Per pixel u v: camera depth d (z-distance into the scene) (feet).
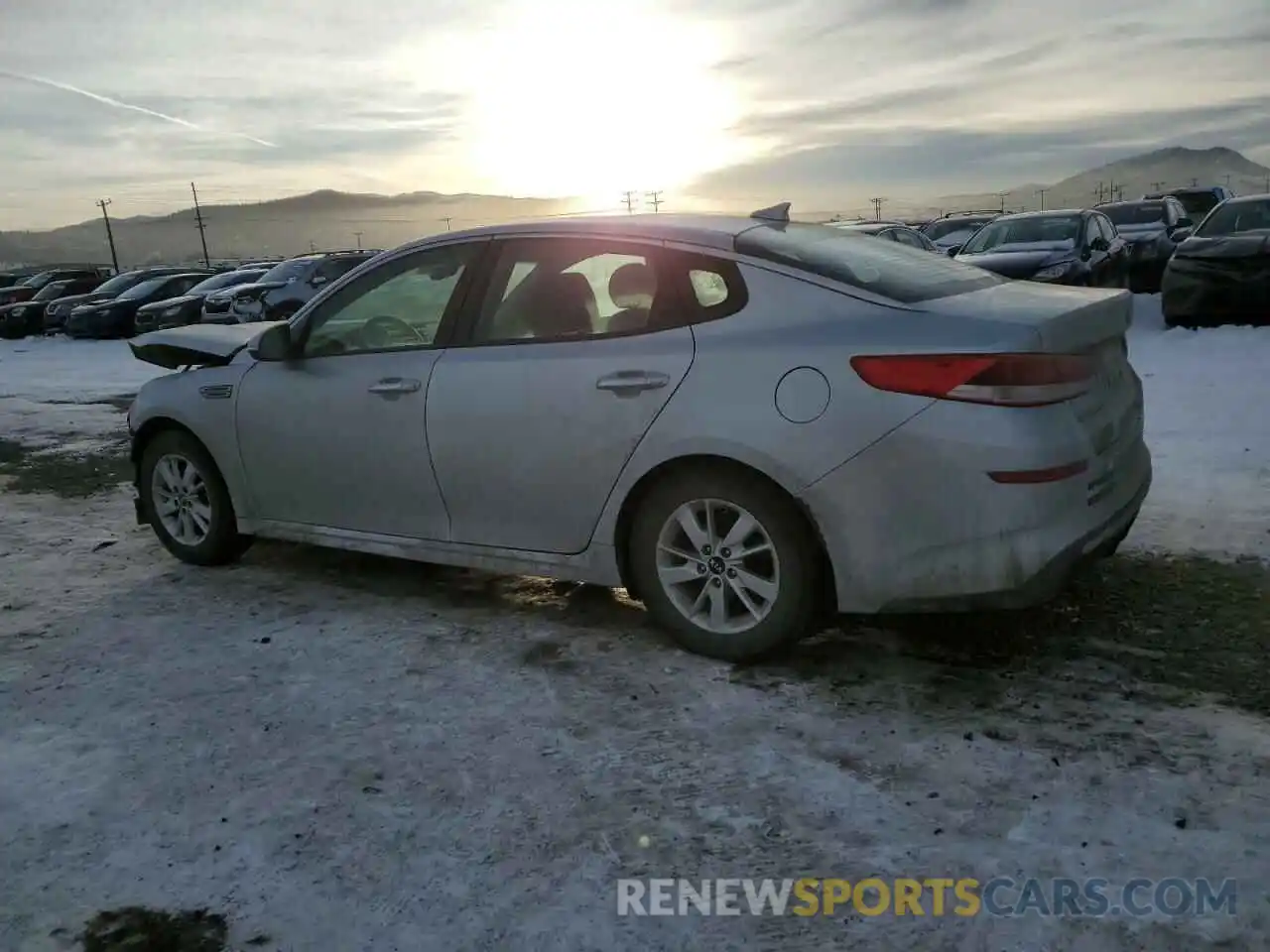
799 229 13.28
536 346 12.84
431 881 8.38
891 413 10.56
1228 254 36.70
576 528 12.73
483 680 12.00
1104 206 60.70
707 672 11.94
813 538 11.32
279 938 7.80
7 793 9.93
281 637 13.60
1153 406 25.95
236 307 60.13
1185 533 16.07
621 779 9.73
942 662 11.97
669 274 12.18
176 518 16.97
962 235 67.56
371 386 13.99
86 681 12.42
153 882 8.51
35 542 18.66
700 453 11.51
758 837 8.77
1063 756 9.82
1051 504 10.38
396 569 16.26
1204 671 11.47
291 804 9.54
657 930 7.71
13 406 38.63
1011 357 10.24
